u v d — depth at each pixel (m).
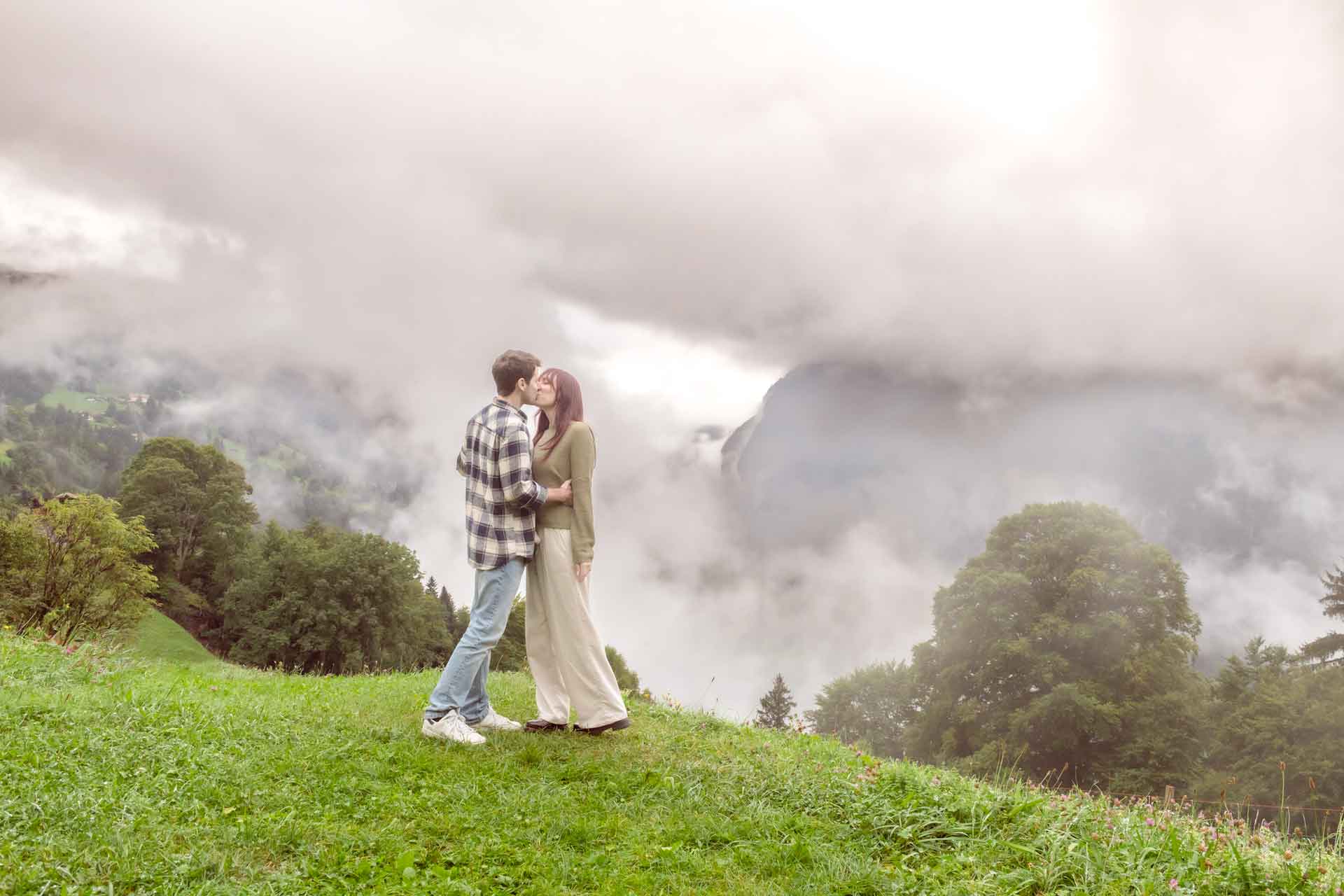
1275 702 32.00
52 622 15.21
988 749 34.41
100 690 7.93
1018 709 34.97
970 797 5.46
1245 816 5.51
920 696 40.34
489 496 6.81
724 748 7.12
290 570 69.44
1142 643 35.81
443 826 4.64
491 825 4.73
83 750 5.36
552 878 4.10
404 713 7.75
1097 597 36.72
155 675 10.27
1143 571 36.78
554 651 7.24
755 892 4.08
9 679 8.11
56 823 4.12
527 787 5.43
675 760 6.40
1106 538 37.66
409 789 5.25
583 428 7.16
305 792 5.03
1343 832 4.76
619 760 6.26
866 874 4.29
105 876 3.65
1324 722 30.19
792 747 7.91
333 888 3.83
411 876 3.96
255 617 67.94
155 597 74.56
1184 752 32.72
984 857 4.58
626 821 4.93
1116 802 5.94
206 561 83.69
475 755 6.14
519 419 6.79
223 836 4.18
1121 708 33.75
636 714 8.70
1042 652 36.41
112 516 46.69
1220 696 38.12
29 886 3.49
